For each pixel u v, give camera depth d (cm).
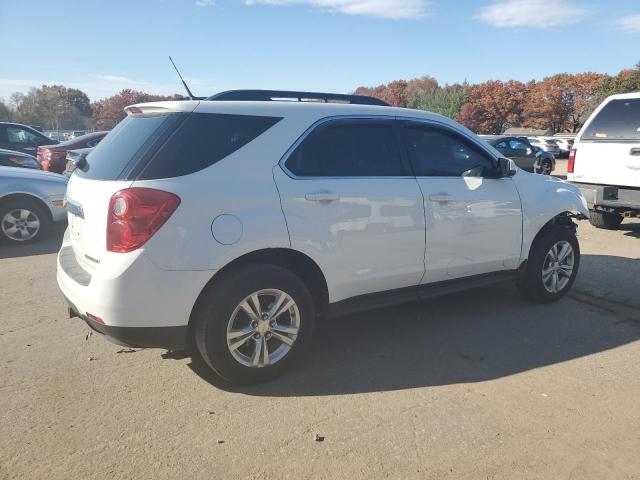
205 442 289
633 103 775
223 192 325
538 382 358
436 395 341
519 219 475
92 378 361
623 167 773
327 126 377
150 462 273
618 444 289
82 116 9681
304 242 352
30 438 292
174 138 326
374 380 361
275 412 320
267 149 348
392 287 410
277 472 266
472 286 457
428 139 431
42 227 786
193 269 315
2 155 1030
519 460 276
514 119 8769
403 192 399
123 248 306
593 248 761
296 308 356
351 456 278
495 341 427
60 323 461
